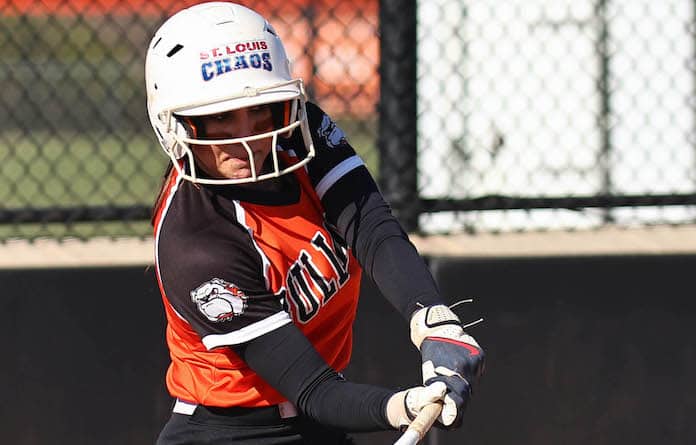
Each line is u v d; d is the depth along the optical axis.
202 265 8.60
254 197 8.87
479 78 17.28
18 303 14.76
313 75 18.83
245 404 9.39
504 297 14.98
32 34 20.00
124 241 15.59
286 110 8.85
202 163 8.89
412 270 8.84
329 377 8.45
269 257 8.78
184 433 9.68
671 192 16.66
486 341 14.98
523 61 17.38
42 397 14.80
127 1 19.66
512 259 14.94
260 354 8.64
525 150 17.41
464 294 14.95
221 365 9.27
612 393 15.09
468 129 17.27
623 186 17.55
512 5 17.33
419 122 17.06
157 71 8.80
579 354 15.05
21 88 20.91
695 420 15.16
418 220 15.55
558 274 14.98
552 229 15.98
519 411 15.02
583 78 17.52
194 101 8.53
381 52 15.54
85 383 14.83
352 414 8.12
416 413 7.63
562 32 17.45
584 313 15.02
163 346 14.82
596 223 16.58
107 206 15.40
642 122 17.52
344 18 20.95
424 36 17.09
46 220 15.34
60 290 14.77
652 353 15.11
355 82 21.36
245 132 8.67
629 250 15.13
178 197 8.88
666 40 17.50
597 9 17.47
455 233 15.72
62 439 14.84
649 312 15.09
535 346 15.00
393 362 14.80
